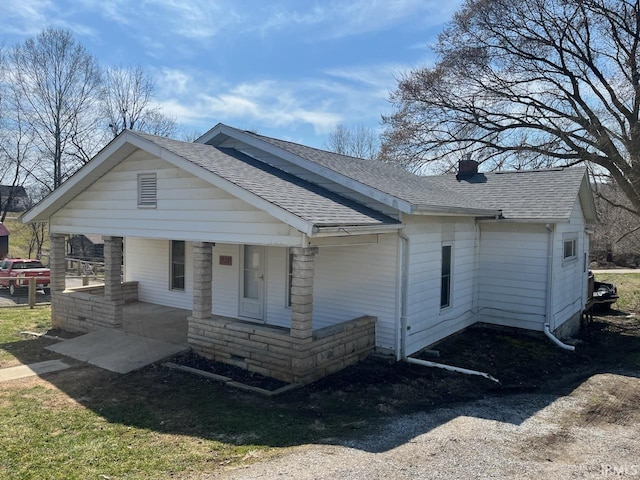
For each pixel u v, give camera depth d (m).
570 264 13.20
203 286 8.81
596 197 23.17
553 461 5.18
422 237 9.68
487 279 12.25
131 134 9.08
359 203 9.46
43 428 5.73
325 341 7.92
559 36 20.61
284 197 7.92
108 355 8.93
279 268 10.68
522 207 11.90
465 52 22.53
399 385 7.84
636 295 20.78
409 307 9.31
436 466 4.87
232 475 4.54
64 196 10.80
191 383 7.60
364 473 4.61
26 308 15.23
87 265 26.05
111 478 4.50
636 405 7.52
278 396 7.04
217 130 11.70
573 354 10.79
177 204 9.02
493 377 8.73
